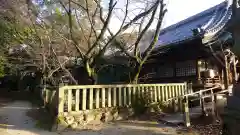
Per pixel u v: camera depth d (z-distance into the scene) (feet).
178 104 31.22
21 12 37.45
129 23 29.50
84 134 19.85
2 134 19.52
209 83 36.58
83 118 23.39
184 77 41.81
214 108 23.77
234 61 34.12
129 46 35.58
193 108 31.09
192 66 40.42
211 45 36.55
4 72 52.44
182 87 32.89
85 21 38.34
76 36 36.94
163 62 47.85
